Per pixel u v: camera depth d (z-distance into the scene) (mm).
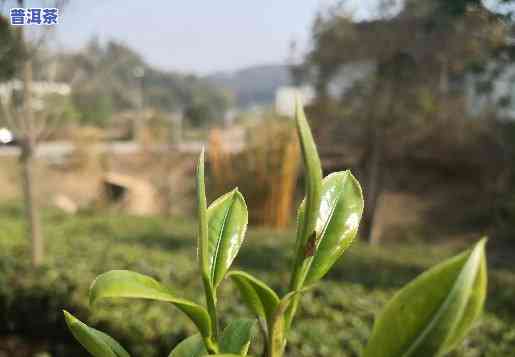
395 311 564
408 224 11039
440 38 6105
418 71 7211
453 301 518
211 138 9883
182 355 948
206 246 662
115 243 6480
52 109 5023
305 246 662
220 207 859
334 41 7809
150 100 34031
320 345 3156
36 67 5000
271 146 9453
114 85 20938
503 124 8789
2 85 4449
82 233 7789
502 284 5348
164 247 6922
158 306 3861
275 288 4625
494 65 5625
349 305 3957
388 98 7875
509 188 10281
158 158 18141
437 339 534
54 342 4105
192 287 4434
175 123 26266
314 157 614
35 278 4438
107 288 622
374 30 7328
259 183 9516
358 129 8703
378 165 9070
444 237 10266
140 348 3361
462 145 10750
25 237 6250
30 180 4855
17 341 4125
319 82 8414
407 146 9445
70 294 4113
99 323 3584
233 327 874
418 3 6465
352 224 784
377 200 9000
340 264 6016
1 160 18406
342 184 823
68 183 16922
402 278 5344
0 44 3832
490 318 3873
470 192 12141
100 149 18812
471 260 515
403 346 562
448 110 8414
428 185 12875
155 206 13656
